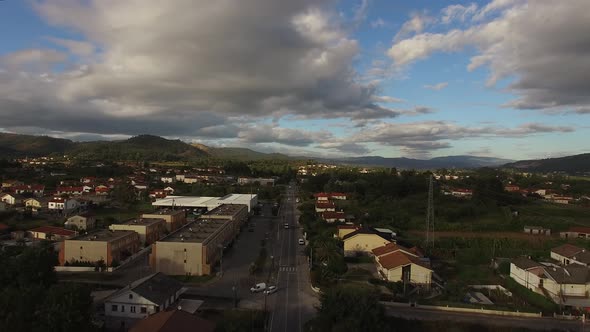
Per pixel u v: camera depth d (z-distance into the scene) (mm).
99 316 49531
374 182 180250
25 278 50438
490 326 51281
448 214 127625
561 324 53000
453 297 60562
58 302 39438
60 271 68375
